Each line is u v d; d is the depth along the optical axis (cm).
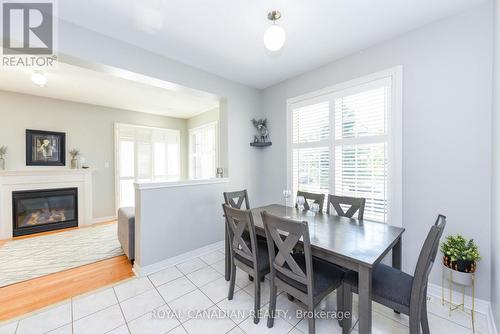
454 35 192
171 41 234
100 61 217
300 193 281
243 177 355
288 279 160
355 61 258
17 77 324
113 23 203
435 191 203
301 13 190
